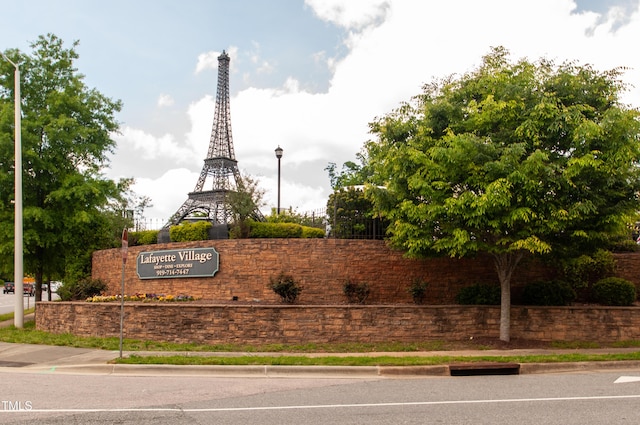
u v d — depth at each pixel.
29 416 7.88
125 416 7.88
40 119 22.89
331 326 16.02
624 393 9.55
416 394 9.56
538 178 13.73
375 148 16.58
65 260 25.56
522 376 11.77
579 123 13.83
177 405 8.66
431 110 15.55
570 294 17.69
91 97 24.38
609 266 19.20
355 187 21.06
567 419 7.65
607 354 13.75
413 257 16.89
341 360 12.70
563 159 14.47
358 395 9.49
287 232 21.77
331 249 19.17
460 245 14.53
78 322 17.84
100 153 24.27
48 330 19.00
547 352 14.59
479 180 14.07
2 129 22.33
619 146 13.84
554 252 16.14
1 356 14.20
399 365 12.18
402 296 19.00
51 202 23.58
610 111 13.76
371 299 18.89
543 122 14.20
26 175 23.11
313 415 7.94
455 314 16.42
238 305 16.14
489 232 15.44
